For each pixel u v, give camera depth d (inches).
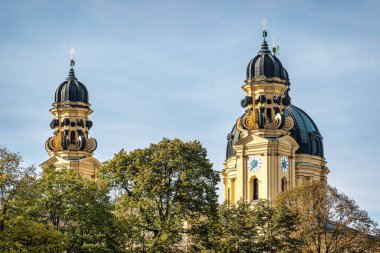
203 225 6530.5
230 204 7288.4
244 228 6638.8
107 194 6348.4
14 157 5910.4
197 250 6471.5
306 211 7165.4
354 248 7130.9
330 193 7229.3
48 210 6097.4
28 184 5940.0
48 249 5772.6
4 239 5684.1
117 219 6230.3
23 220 5738.2
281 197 7460.6
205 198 6569.9
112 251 6063.0
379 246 7126.0
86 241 6003.9
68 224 6127.0
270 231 6712.6
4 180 5782.5
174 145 6653.5
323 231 7126.0
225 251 6476.4
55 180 6151.6
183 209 6481.3
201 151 6717.5
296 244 6752.0
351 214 7170.3
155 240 6284.5
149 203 6451.8
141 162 6658.5
